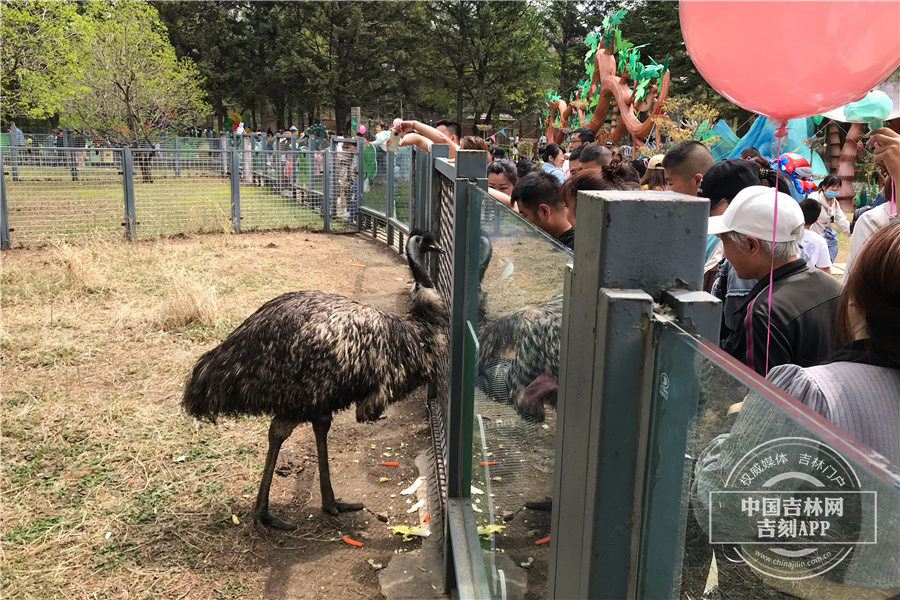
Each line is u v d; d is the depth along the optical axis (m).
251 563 3.49
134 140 22.83
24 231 10.82
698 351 0.85
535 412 1.60
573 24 43.09
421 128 6.93
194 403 3.69
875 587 0.70
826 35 1.76
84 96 22.36
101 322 6.96
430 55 43.44
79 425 4.82
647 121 9.23
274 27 41.47
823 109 1.99
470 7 42.66
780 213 2.23
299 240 12.11
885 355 1.33
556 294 1.42
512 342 1.91
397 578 3.39
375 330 3.57
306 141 20.28
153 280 8.60
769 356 2.20
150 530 3.71
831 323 2.16
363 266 10.13
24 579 3.29
